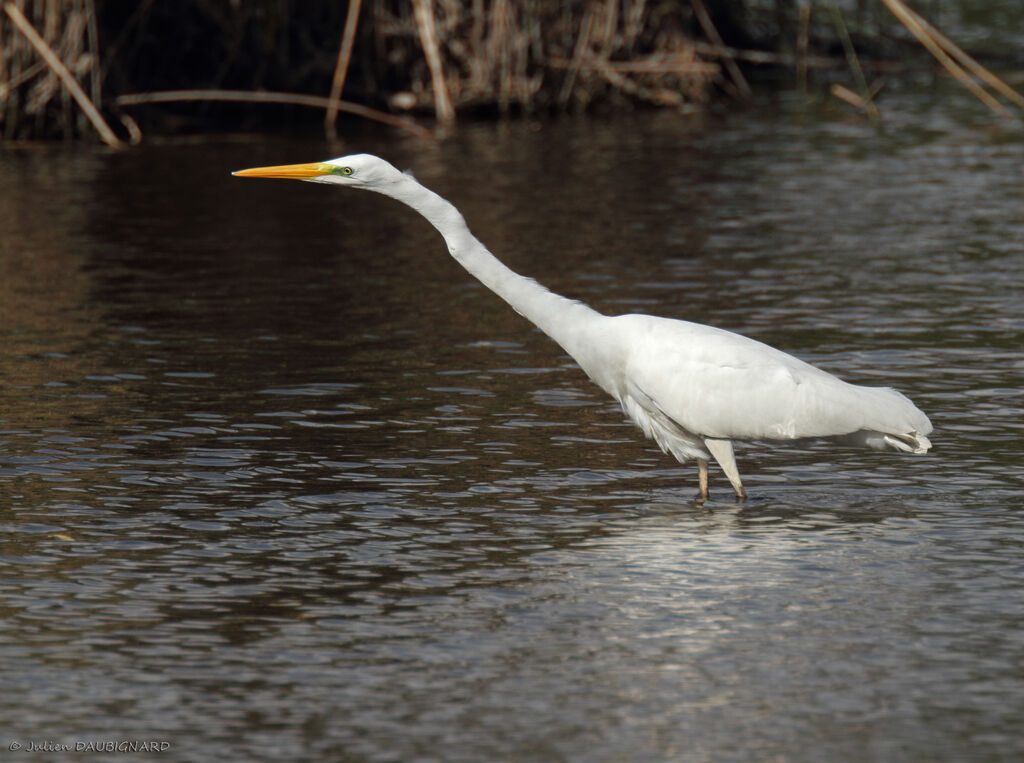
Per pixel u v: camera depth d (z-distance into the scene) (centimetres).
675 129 3575
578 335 1206
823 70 4519
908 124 3559
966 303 1848
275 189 2858
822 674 859
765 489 1203
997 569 1016
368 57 3741
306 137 3462
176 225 2484
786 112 3831
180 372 1567
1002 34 4778
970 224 2384
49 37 3281
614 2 3859
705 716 810
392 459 1277
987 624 924
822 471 1249
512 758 768
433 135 3500
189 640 909
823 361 1584
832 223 2417
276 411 1422
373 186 1214
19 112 3347
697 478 1236
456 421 1391
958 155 3105
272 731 797
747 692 837
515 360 1620
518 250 2220
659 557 1046
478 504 1163
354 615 947
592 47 3894
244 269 2131
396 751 776
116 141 3309
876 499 1171
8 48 3278
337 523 1119
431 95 3803
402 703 827
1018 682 847
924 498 1171
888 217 2461
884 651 888
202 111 3700
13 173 2964
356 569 1026
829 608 952
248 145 3341
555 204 2620
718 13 4278
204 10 3569
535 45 3822
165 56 3647
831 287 1955
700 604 961
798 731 793
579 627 927
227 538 1086
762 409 1117
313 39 3788
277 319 1819
